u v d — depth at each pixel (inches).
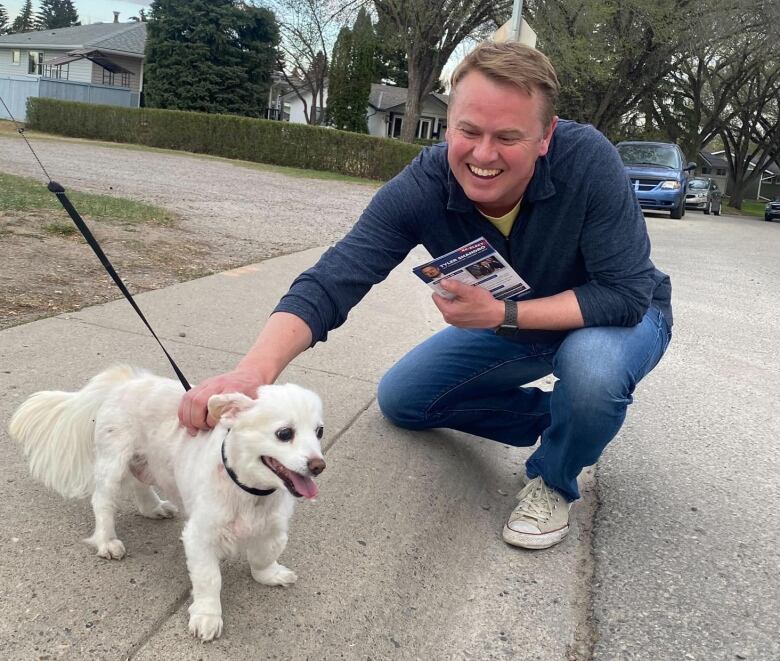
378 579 97.7
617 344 108.7
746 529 119.9
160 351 168.6
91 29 1914.4
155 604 86.7
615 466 141.8
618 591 100.3
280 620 86.8
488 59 94.4
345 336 206.2
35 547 94.3
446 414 140.0
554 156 104.5
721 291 351.3
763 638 91.7
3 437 120.6
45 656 76.5
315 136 1018.1
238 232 358.9
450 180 106.3
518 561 108.0
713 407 179.8
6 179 426.9
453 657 85.7
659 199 780.0
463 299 106.2
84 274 227.9
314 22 1700.3
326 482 121.3
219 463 80.7
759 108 1807.3
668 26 1136.2
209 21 1430.9
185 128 1082.7
